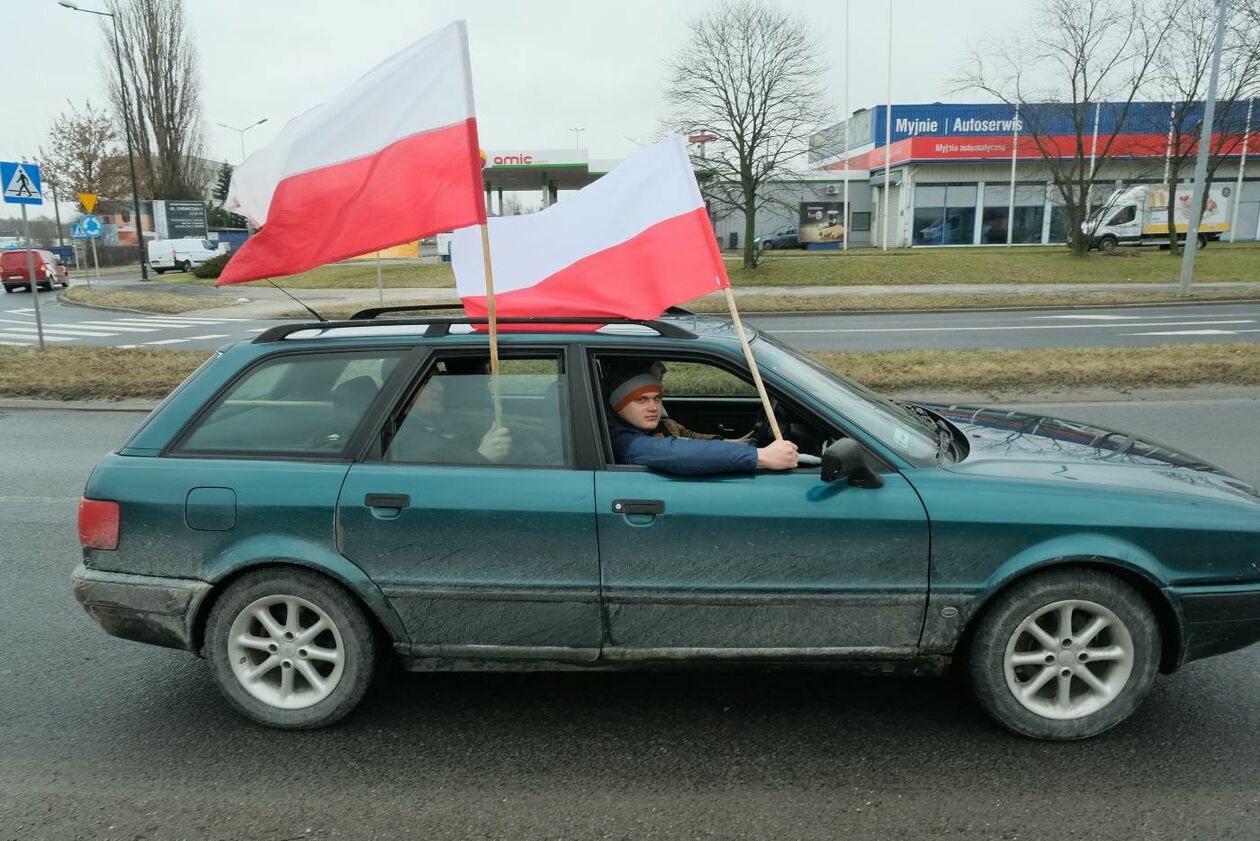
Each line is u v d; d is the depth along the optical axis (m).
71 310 27.16
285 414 3.55
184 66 53.03
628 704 3.71
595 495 3.30
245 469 3.45
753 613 3.31
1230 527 3.20
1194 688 3.77
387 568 3.38
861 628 3.29
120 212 63.00
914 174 48.59
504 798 3.04
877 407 3.76
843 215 51.25
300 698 3.53
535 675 3.99
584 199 4.07
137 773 3.24
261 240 3.96
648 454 3.36
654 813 2.95
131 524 3.46
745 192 32.84
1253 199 48.16
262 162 3.96
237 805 3.03
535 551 3.32
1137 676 3.27
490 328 3.50
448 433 3.47
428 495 3.34
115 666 4.17
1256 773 3.12
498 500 3.32
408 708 3.70
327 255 3.95
